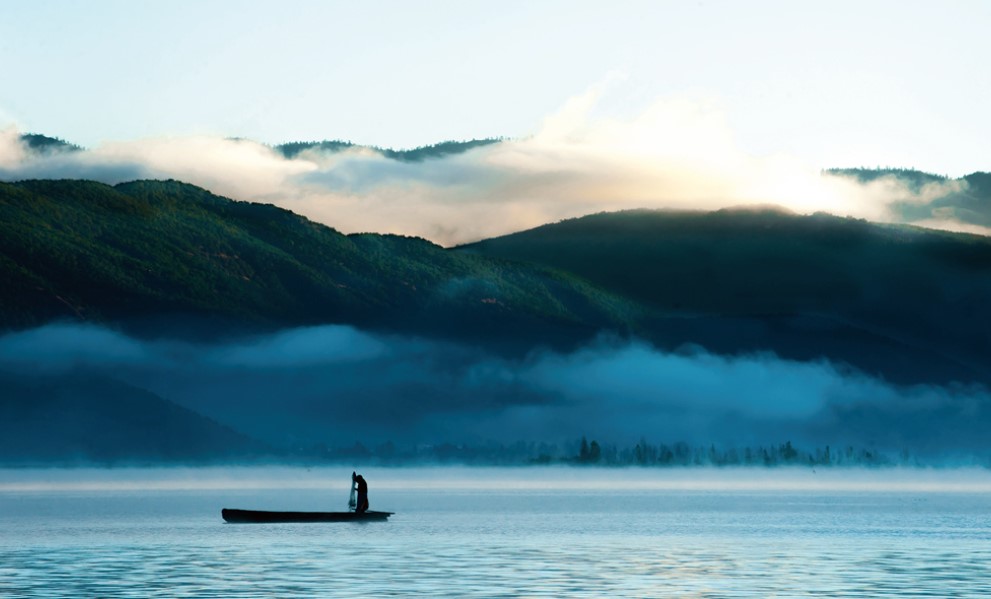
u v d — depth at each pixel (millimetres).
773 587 104188
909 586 105125
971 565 124438
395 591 99562
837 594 99375
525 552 138125
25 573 112562
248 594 97250
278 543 147500
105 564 120750
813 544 154500
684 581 108250
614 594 98562
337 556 130125
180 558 127125
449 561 125250
